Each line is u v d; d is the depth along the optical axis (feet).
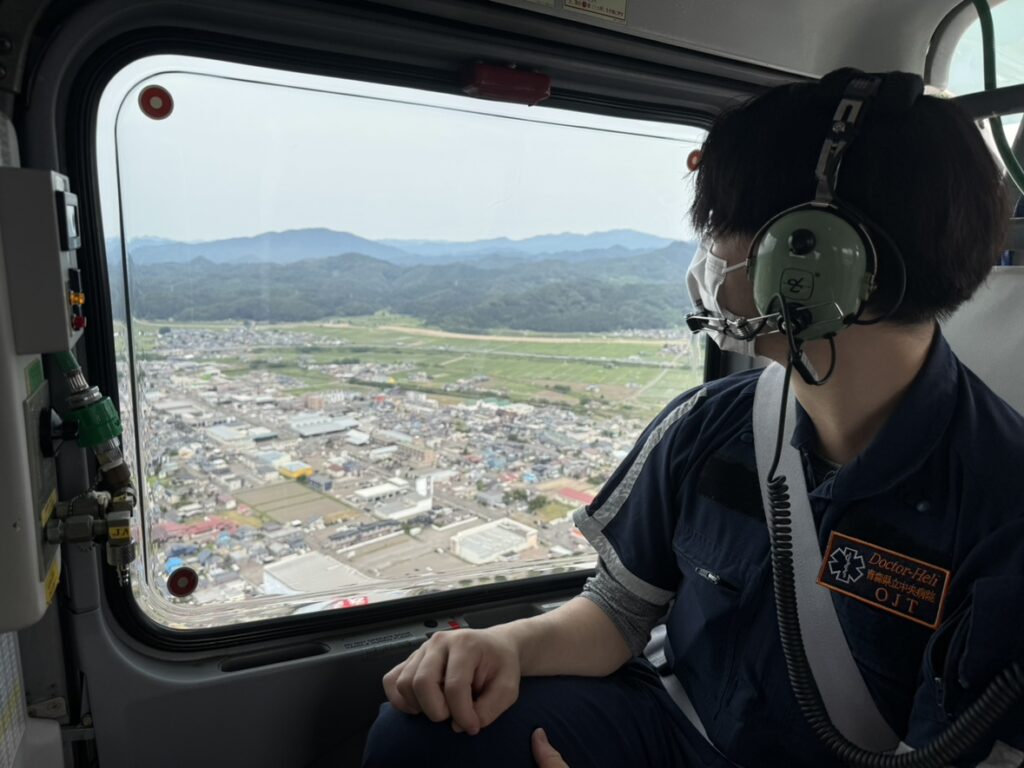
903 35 4.09
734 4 3.50
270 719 3.35
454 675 2.36
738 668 2.45
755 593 2.43
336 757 3.52
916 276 1.98
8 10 2.44
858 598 2.21
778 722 2.36
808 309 1.97
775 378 2.67
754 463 2.57
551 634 2.70
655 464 2.89
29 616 2.17
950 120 1.97
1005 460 2.05
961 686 1.93
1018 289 3.14
